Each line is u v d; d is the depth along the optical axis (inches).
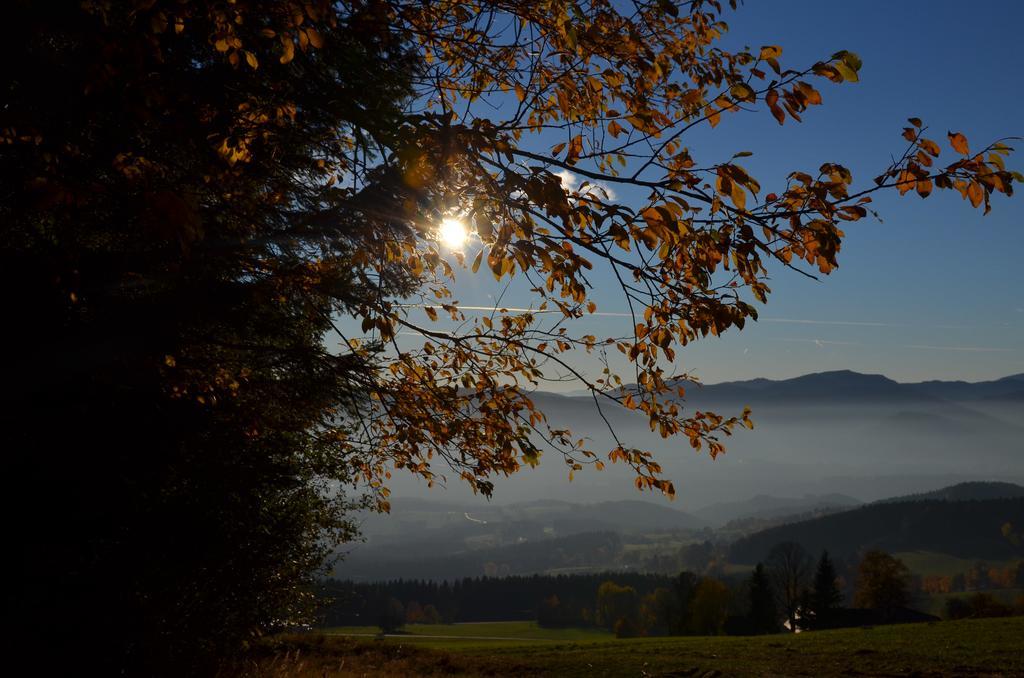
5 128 151.5
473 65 166.6
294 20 127.3
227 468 293.9
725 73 153.9
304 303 245.9
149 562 270.5
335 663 760.3
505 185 125.3
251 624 412.5
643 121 128.6
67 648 247.1
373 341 241.4
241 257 223.6
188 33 188.4
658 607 4360.2
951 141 114.5
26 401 210.4
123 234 205.5
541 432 193.3
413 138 130.4
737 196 116.2
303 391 271.4
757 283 133.7
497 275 135.2
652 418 174.2
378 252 197.8
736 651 1040.8
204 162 198.7
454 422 201.6
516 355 195.5
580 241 128.2
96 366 215.8
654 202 121.2
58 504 228.7
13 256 189.0
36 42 180.2
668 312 134.6
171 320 223.3
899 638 1089.4
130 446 240.8
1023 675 735.7
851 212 120.3
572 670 890.1
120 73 134.0
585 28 148.6
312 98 160.6
